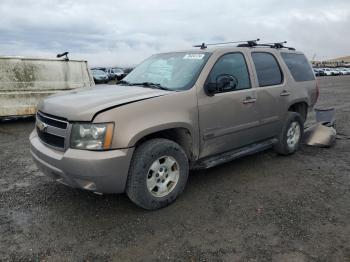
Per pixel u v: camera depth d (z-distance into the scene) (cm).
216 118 423
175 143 378
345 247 305
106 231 332
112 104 341
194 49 484
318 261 285
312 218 358
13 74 906
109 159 324
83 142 329
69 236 323
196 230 334
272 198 409
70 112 339
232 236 323
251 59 496
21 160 566
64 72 991
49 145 362
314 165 535
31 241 315
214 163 433
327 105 1319
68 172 332
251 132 485
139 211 373
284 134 552
